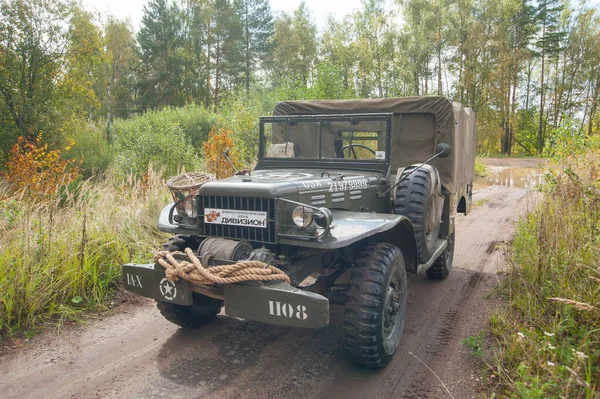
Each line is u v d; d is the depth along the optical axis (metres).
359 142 5.02
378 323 3.47
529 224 7.03
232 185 3.70
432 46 30.20
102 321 4.70
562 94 42.88
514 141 46.72
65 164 9.65
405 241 4.38
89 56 15.20
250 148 13.59
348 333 3.50
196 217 3.91
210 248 3.52
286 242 3.46
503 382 3.36
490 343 4.07
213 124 19.81
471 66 30.47
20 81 13.24
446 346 4.11
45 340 4.23
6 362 3.82
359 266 3.64
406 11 30.45
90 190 7.82
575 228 5.26
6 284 4.57
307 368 3.74
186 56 38.09
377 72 31.00
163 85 37.09
